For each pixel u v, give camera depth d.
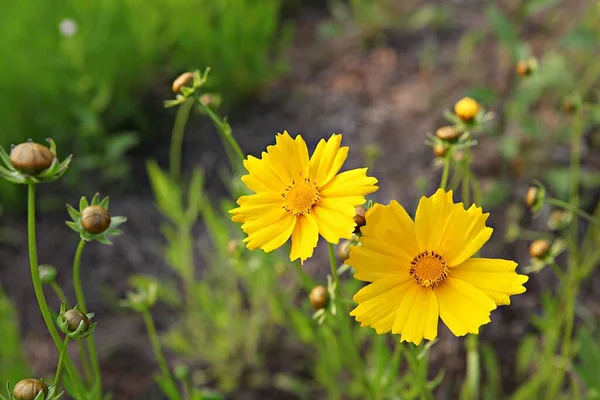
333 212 0.41
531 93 0.72
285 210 0.42
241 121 0.86
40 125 0.80
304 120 0.86
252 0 0.94
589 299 0.65
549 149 0.74
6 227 0.77
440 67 0.88
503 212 0.71
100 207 0.43
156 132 0.85
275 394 0.64
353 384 0.60
